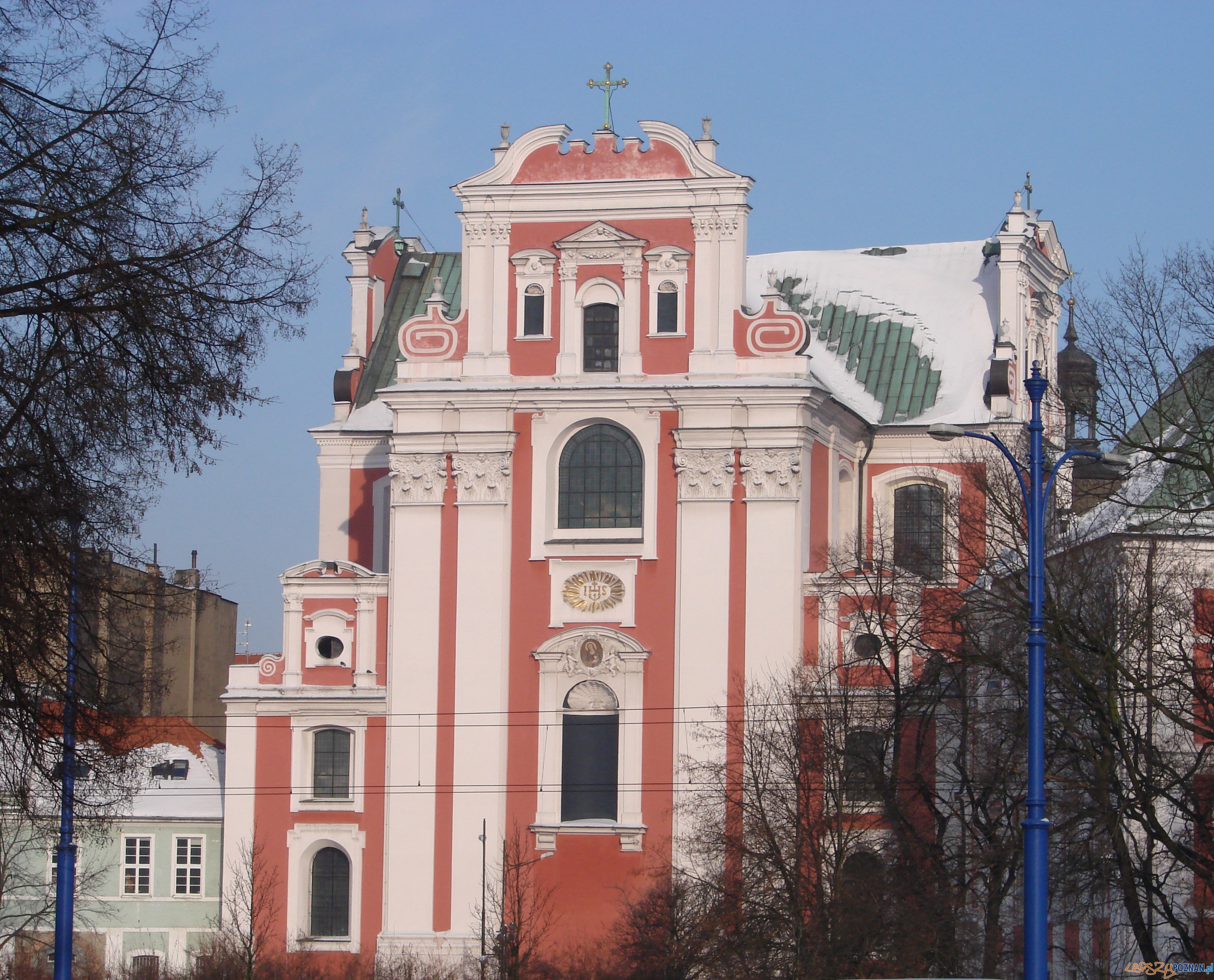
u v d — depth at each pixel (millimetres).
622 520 82000
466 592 82250
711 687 79875
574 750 81438
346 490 92625
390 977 77438
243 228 32781
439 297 84375
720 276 81938
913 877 61625
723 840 69188
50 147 31469
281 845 82875
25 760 34375
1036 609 38719
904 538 89438
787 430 80250
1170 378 52875
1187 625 55656
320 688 83188
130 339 32469
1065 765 54156
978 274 97812
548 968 78375
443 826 81375
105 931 87375
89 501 32594
